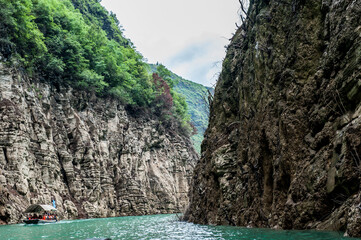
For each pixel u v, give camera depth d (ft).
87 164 159.22
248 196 59.06
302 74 46.42
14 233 71.10
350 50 36.70
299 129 44.65
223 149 74.13
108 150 181.47
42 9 171.01
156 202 197.06
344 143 34.12
